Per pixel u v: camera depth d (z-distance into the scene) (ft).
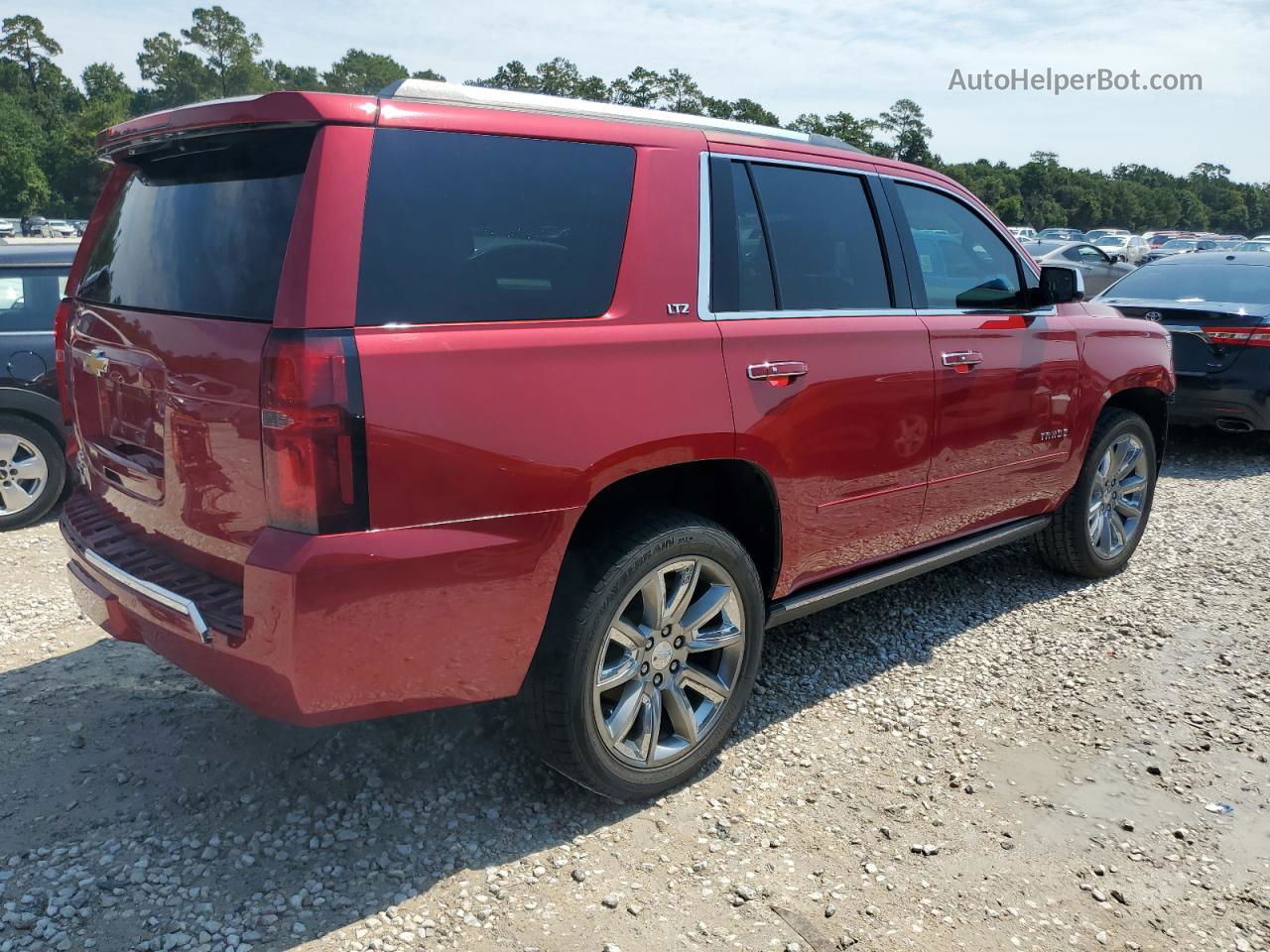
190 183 9.02
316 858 8.97
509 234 8.64
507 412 8.29
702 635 10.21
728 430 9.90
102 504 10.48
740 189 10.66
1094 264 67.05
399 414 7.69
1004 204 374.63
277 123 7.84
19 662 12.79
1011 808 10.23
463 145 8.50
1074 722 12.07
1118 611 15.64
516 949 7.95
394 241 7.92
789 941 8.18
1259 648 14.34
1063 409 14.84
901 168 12.99
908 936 8.31
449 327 8.11
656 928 8.26
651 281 9.56
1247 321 25.66
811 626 14.71
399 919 8.23
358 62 526.98
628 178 9.64
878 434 11.73
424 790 10.07
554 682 9.05
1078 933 8.46
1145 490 17.49
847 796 10.32
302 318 7.42
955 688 12.85
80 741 10.83
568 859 9.11
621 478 9.12
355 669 7.86
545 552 8.64
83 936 7.89
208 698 11.90
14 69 496.23
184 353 8.29
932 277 12.94
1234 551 18.80
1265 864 9.49
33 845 9.02
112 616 9.47
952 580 16.87
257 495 7.80
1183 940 8.44
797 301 11.03
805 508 11.05
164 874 8.68
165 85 490.49
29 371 19.44
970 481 13.47
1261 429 26.71
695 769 10.38
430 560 7.95
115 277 9.89
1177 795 10.58
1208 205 574.56
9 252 19.58
